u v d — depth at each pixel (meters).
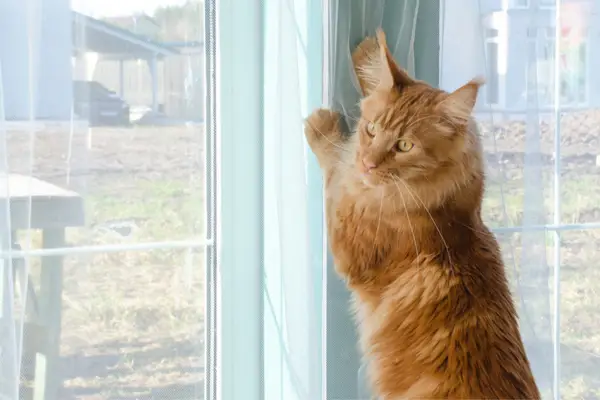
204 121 1.05
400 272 1.06
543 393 1.15
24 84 0.93
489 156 1.09
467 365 1.07
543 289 1.14
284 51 1.01
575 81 1.15
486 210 1.10
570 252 1.18
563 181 1.17
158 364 1.05
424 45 1.07
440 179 1.06
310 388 1.05
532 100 1.12
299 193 1.03
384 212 1.05
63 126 0.97
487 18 1.10
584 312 1.19
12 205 0.93
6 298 0.91
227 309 1.06
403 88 1.04
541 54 1.13
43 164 0.96
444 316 1.07
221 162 1.05
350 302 1.06
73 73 0.97
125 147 1.01
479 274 1.08
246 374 1.07
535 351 1.14
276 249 1.05
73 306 1.00
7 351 0.91
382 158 1.03
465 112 1.07
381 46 1.04
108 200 1.00
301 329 1.04
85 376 1.01
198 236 1.06
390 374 1.07
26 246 0.93
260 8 1.04
